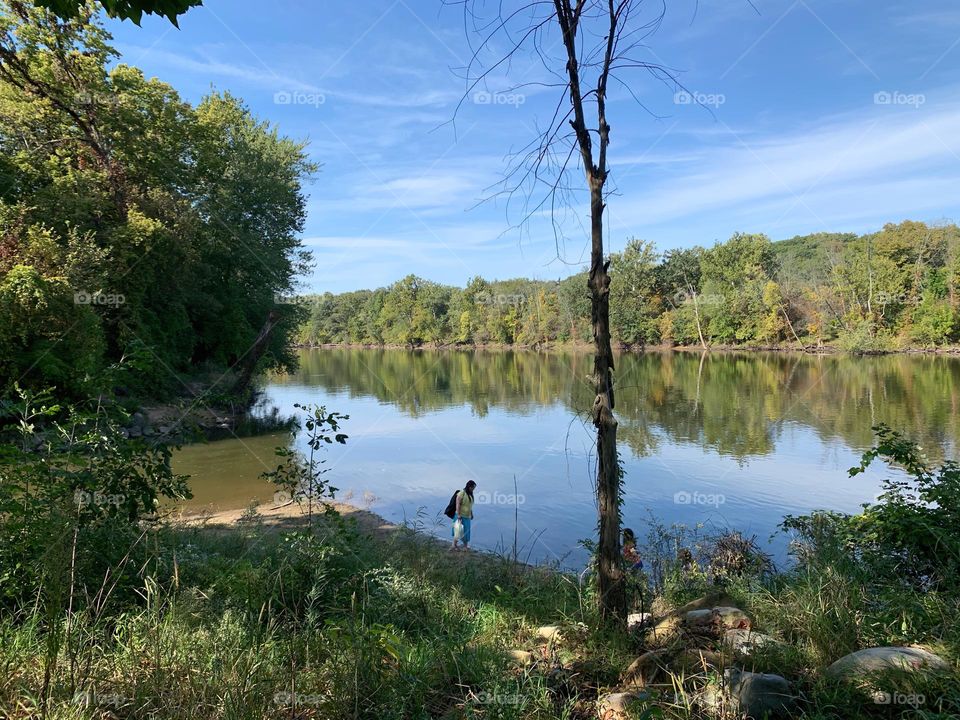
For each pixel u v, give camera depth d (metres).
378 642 3.75
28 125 22.75
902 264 64.75
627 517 11.73
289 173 39.94
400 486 15.67
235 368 34.59
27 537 3.89
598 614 4.38
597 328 4.39
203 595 4.38
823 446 19.02
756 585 5.72
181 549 5.55
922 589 4.90
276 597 4.53
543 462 18.27
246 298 35.97
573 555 10.24
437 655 3.98
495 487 15.27
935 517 5.57
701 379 41.66
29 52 19.20
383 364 76.88
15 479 4.08
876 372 43.12
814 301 67.69
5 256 18.64
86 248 20.36
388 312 124.44
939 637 3.72
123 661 3.25
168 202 25.92
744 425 23.03
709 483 14.51
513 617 5.22
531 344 91.19
